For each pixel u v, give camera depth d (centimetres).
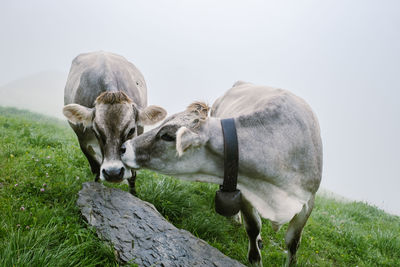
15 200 373
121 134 386
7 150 532
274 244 479
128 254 298
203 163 300
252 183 314
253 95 379
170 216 445
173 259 298
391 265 494
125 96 404
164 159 300
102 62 486
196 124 285
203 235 417
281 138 310
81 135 466
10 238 285
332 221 650
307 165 331
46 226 318
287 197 327
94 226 332
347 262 485
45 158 515
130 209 361
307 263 428
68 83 534
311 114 361
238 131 296
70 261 274
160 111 426
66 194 406
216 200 294
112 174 366
